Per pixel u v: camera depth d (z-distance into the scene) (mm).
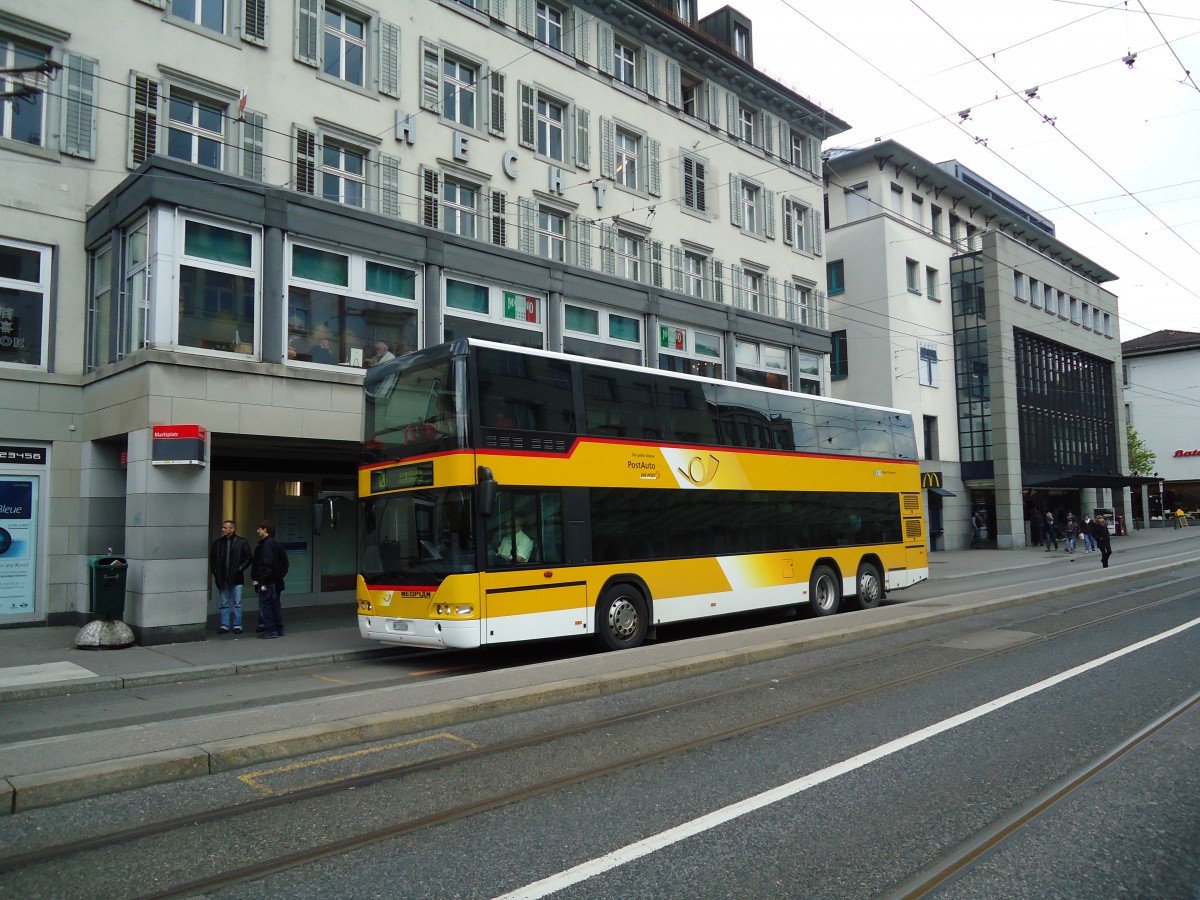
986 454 40344
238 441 15727
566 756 6758
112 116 15891
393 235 17438
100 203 15406
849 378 38469
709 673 10227
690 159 27469
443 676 11023
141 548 13602
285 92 17859
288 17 18062
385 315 17438
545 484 11570
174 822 5344
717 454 14203
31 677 10742
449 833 5133
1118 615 14883
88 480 15453
